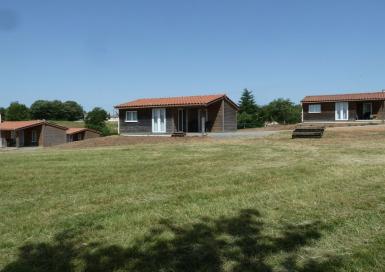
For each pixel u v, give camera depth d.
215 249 5.91
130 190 9.65
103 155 16.97
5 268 5.41
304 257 5.64
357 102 48.72
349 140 22.22
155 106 39.69
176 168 12.92
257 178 10.99
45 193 9.45
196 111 40.81
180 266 5.40
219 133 36.62
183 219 7.25
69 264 5.50
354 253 5.71
